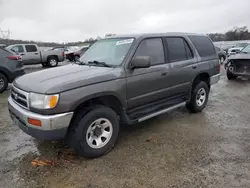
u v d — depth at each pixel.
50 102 2.78
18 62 7.82
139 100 3.78
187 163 3.10
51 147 3.61
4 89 7.61
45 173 2.92
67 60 22.09
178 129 4.26
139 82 3.70
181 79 4.51
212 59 5.33
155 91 4.02
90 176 2.84
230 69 9.54
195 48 4.92
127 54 3.66
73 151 3.46
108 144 3.35
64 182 2.74
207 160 3.16
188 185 2.65
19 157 3.32
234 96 6.85
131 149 3.50
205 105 5.32
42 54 16.69
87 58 4.23
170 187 2.62
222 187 2.60
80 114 3.10
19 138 3.96
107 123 3.34
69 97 2.88
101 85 3.19
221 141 3.75
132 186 2.64
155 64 4.02
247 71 9.06
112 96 3.39
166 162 3.13
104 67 3.60
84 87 3.02
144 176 2.82
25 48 15.89
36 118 2.82
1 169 3.01
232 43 29.58
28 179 2.80
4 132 4.22
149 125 4.46
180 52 4.57
